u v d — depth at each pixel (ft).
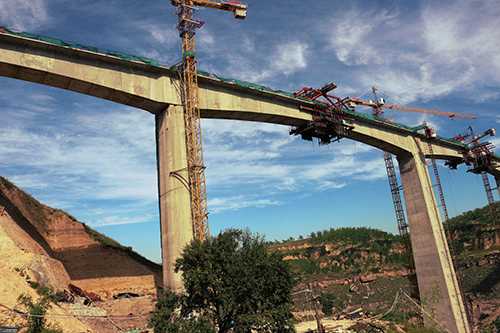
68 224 245.04
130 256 249.34
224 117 202.08
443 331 252.01
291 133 250.37
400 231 348.18
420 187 291.17
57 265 197.57
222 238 115.96
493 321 399.44
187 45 193.16
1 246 137.18
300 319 378.12
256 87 203.92
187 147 169.99
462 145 350.84
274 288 114.93
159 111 177.99
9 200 195.42
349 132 257.34
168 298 113.29
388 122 282.36
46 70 144.77
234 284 107.24
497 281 476.54
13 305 101.76
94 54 153.17
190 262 112.98
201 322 100.58
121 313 182.60
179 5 202.08
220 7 219.20
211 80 188.24
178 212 159.12
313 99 237.25
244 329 101.76
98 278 220.43
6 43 139.64
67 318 118.11
